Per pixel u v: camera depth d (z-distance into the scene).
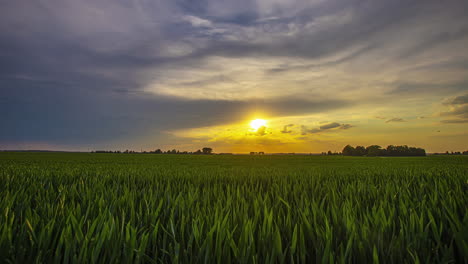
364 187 5.99
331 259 1.82
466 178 7.88
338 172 12.02
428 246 2.28
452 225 2.40
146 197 4.64
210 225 2.63
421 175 9.62
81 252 1.93
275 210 3.63
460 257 2.20
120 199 4.23
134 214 3.24
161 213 3.48
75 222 2.50
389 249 2.09
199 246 2.29
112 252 2.14
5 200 3.81
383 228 2.56
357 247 2.20
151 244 2.52
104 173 10.79
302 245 2.12
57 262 1.93
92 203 3.99
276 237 2.11
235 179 8.88
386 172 11.74
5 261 2.02
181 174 10.28
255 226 2.76
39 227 2.77
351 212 3.30
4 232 2.19
